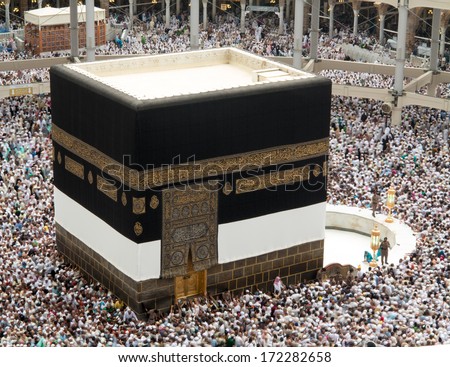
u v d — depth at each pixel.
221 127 42.62
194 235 43.22
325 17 86.50
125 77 47.31
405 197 53.50
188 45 80.12
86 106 43.62
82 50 77.69
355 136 61.56
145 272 42.47
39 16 75.94
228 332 38.75
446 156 57.56
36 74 70.25
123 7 94.75
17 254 45.47
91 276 45.56
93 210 44.50
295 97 44.19
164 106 41.03
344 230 54.34
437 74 68.69
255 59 48.75
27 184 52.12
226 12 91.25
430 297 41.88
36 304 41.19
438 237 48.41
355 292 42.28
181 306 43.41
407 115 66.06
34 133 59.53
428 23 83.81
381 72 69.00
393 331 38.66
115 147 42.09
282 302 42.25
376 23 93.31
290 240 45.97
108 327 39.44
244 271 45.09
